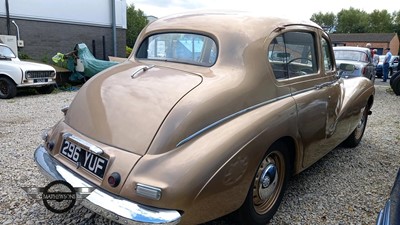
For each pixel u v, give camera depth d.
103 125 2.28
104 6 16.19
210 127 2.15
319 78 3.25
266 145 2.32
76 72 12.17
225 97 2.24
